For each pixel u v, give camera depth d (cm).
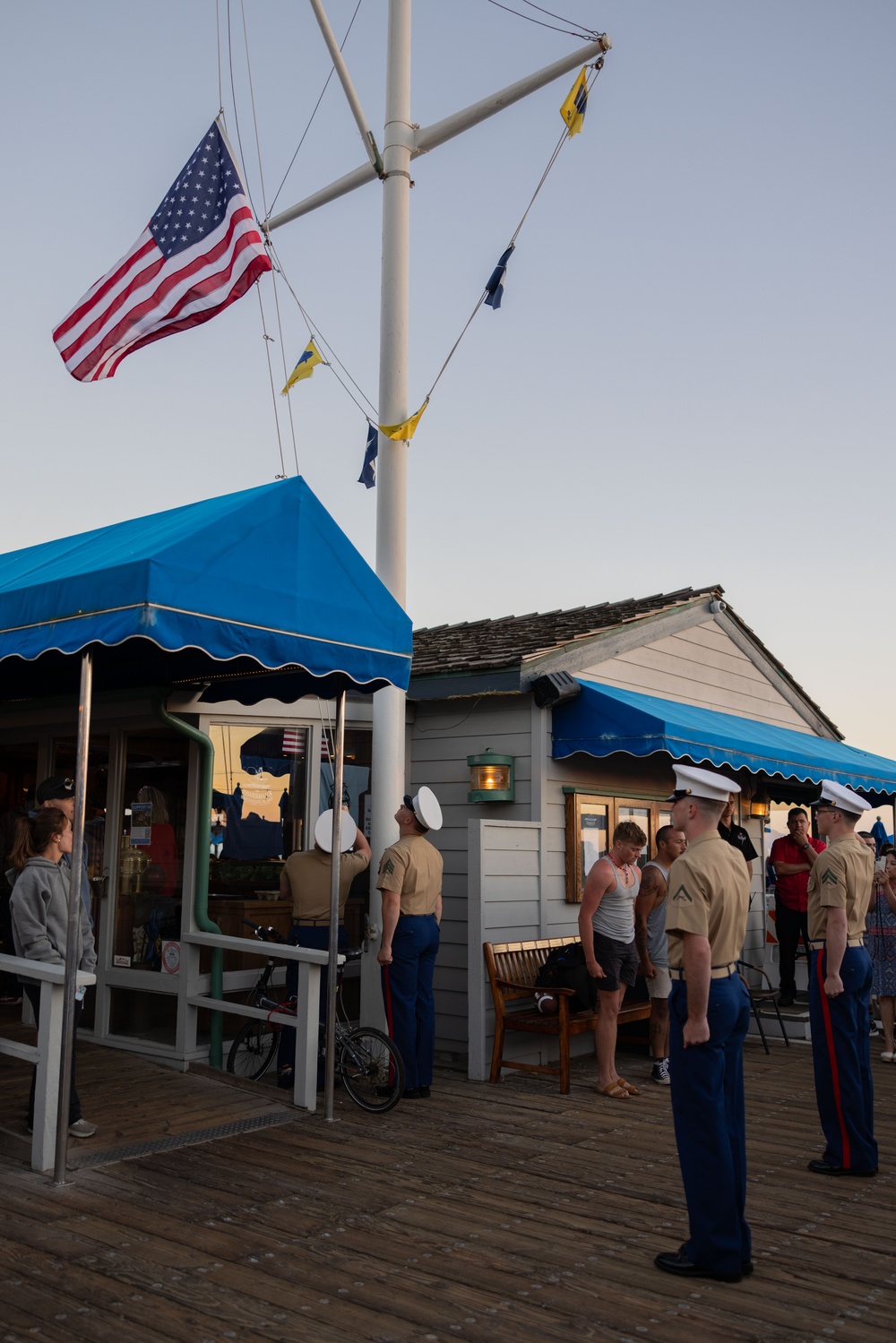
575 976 755
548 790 876
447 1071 804
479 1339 358
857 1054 555
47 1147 521
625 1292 398
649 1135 615
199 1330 360
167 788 791
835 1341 361
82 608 507
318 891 718
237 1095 678
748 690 1262
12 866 625
